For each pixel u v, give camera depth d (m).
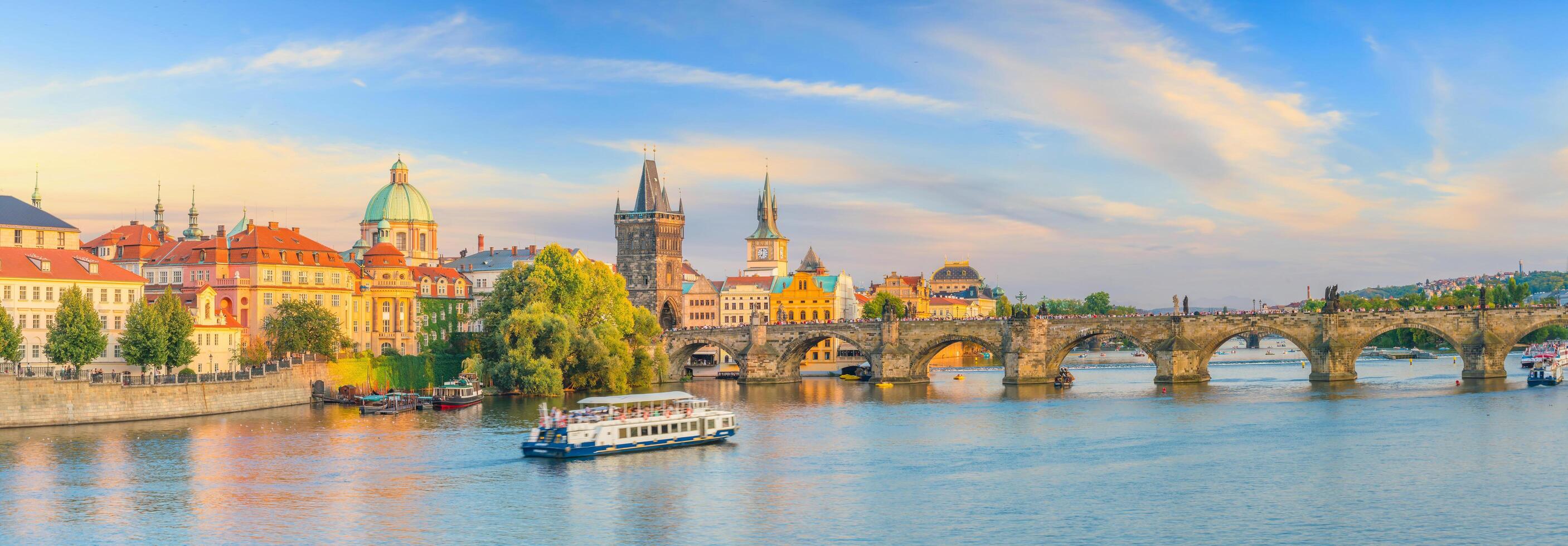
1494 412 186.38
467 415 197.75
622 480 139.38
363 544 112.44
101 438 164.88
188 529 117.25
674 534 115.38
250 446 160.88
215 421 185.50
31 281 191.75
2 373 169.75
